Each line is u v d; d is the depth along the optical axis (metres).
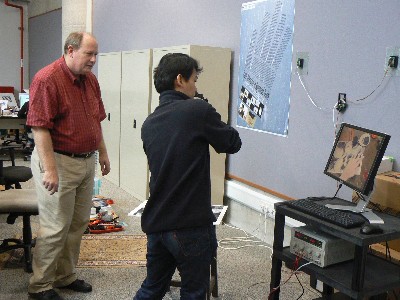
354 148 2.14
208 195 1.79
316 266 2.09
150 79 4.43
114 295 2.66
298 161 3.26
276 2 3.37
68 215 2.45
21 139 7.04
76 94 2.38
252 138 3.72
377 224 1.97
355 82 2.77
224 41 4.03
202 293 1.79
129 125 4.95
